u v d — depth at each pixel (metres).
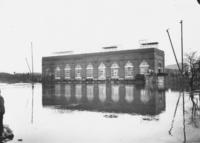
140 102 14.70
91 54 53.12
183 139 5.93
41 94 21.88
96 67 52.28
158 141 5.83
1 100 6.62
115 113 10.66
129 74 47.53
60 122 8.64
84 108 12.48
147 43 51.59
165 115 9.73
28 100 16.73
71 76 55.97
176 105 12.71
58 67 58.28
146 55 45.47
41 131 7.19
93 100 16.53
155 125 7.79
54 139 6.24
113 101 15.66
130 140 6.02
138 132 6.85
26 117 9.80
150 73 41.16
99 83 48.09
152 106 12.69
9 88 31.22
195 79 28.42
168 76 38.16
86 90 27.72
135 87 32.50
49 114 10.52
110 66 50.22
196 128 7.18
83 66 54.31
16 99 17.31
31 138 6.35
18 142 5.94
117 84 42.59
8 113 10.87
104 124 8.17
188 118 8.89
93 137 6.42
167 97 17.20
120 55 48.94
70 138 6.34
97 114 10.44
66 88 32.06
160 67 48.62
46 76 58.97
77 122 8.62
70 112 11.13
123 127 7.61
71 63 56.22
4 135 6.29
